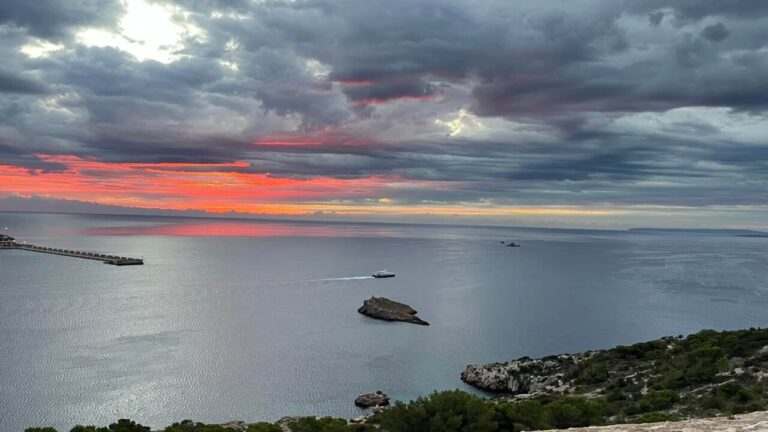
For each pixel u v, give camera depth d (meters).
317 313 187.75
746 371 63.09
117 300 197.38
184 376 111.38
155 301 198.88
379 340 148.62
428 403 49.31
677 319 186.62
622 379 75.31
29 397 96.19
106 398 97.00
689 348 85.12
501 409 50.59
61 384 103.62
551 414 49.03
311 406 96.19
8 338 137.25
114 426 56.75
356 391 104.50
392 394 103.06
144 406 93.88
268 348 136.75
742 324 178.00
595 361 93.31
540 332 163.88
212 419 89.44
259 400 98.69
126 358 122.88
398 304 192.88
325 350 136.12
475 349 140.75
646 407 55.41
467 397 50.81
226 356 127.88
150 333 148.00
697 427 17.67
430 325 171.38
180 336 146.00
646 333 165.12
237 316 177.38
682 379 66.12
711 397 54.31
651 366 80.12
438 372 118.50
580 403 54.00
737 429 16.31
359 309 193.25
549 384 89.69
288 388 105.81
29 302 186.88
